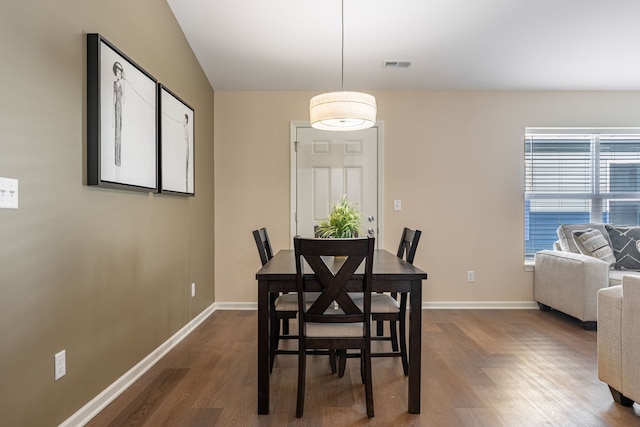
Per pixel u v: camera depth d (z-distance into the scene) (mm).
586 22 3260
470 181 4418
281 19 3252
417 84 4277
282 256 3031
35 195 1673
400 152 4402
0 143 1492
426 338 3344
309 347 2088
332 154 4395
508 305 4422
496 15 3180
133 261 2520
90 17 2061
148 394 2324
